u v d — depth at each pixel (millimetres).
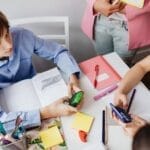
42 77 1353
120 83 1254
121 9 1535
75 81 1303
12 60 1388
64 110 1179
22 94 1304
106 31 1694
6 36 1214
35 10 1956
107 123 1125
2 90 1338
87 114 1177
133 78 1254
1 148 1032
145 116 1137
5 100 1292
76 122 1153
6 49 1244
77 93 1218
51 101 1247
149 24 1570
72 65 1379
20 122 1149
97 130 1119
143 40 1624
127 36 1625
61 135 1120
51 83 1317
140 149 587
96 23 1694
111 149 1052
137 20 1535
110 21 1626
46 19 1691
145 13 1511
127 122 1061
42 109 1201
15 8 1927
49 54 1482
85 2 1906
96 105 1205
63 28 1987
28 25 1950
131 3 1466
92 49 2197
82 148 1072
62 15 1997
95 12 1628
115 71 1338
